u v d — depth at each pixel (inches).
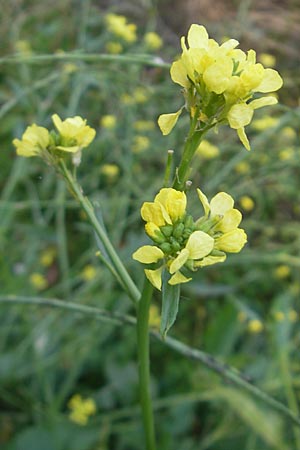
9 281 18.1
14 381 17.4
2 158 22.8
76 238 22.3
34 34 28.0
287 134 22.4
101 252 9.1
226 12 31.5
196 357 10.8
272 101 7.7
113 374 18.1
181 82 7.6
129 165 20.5
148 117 23.8
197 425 17.6
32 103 22.7
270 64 25.2
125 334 18.8
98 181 21.4
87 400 16.4
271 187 22.4
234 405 15.8
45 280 20.6
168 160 7.7
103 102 24.7
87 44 24.5
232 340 18.2
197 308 20.2
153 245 7.8
